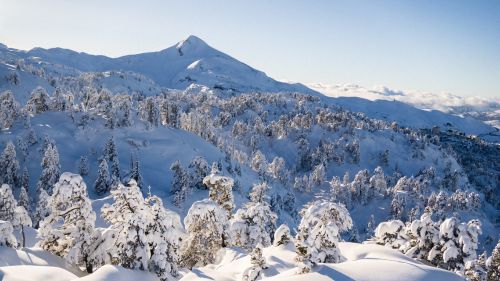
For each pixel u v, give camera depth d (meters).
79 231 31.22
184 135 177.88
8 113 145.12
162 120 188.00
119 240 27.64
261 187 46.03
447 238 28.23
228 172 156.25
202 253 35.50
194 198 114.25
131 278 24.06
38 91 165.88
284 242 32.75
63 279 22.45
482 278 26.44
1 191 41.81
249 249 38.50
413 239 30.09
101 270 23.31
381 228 32.38
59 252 33.81
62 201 31.06
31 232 51.91
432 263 29.00
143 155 153.88
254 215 39.59
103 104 170.75
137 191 27.55
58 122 159.00
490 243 172.25
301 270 20.58
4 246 32.06
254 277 25.09
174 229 28.94
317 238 22.64
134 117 172.50
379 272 17.16
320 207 26.14
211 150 174.38
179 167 121.56
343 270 17.55
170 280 27.73
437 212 180.00
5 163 108.19
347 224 26.47
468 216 186.12
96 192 114.00
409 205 195.50
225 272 28.69
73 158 140.62
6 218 41.66
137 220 26.81
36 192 104.56
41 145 133.25
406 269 17.50
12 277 21.17
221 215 35.78
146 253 27.09
